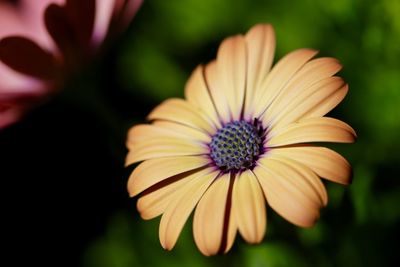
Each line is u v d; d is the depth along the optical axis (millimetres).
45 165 351
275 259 288
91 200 345
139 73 353
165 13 347
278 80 254
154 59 352
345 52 321
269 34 262
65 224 345
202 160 252
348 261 290
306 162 231
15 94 261
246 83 263
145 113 352
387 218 293
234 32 344
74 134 355
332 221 285
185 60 351
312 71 246
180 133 265
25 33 300
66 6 258
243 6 337
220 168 249
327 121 234
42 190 348
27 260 342
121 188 344
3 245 343
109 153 348
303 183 226
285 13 331
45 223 345
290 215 223
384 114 314
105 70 353
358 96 318
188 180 248
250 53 264
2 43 254
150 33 351
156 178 248
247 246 290
